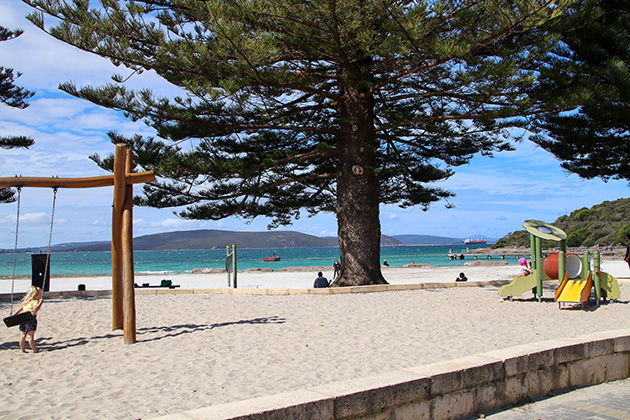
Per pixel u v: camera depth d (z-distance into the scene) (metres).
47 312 10.78
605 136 14.63
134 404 4.44
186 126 14.33
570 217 135.50
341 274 14.72
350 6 10.77
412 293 13.43
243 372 5.53
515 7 10.62
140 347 7.07
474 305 11.10
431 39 11.93
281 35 12.58
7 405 4.50
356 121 14.52
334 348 6.78
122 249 7.88
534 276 11.50
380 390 4.09
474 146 17.30
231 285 25.92
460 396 4.64
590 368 5.85
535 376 5.30
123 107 13.17
